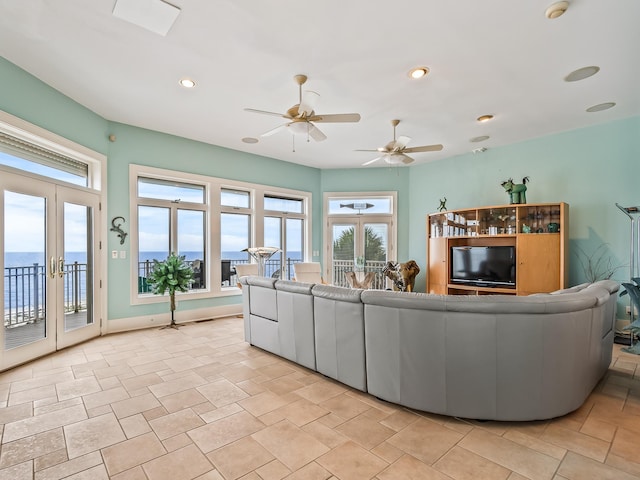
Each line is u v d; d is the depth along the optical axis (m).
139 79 3.31
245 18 2.40
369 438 2.01
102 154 4.28
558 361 2.10
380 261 6.84
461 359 2.15
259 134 4.92
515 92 3.55
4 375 2.98
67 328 3.80
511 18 2.39
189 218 5.31
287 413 2.31
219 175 5.51
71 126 3.75
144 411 2.34
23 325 3.27
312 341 2.98
